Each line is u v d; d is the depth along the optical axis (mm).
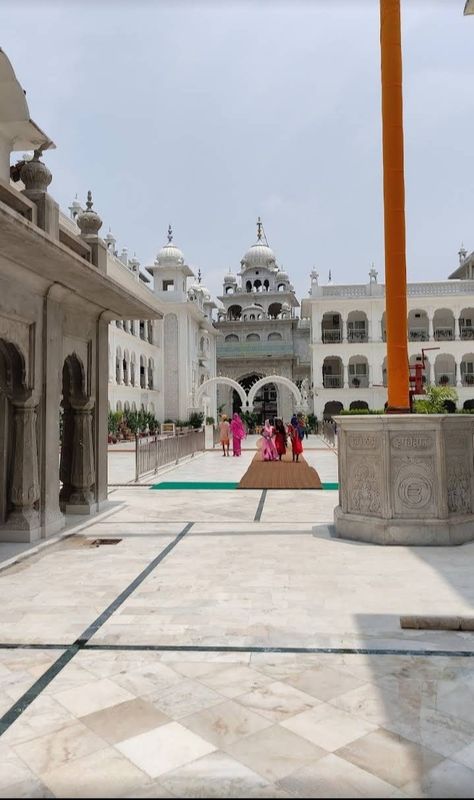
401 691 2904
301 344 48375
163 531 7102
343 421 6559
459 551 5871
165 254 38688
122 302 8062
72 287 7113
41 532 6688
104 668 3201
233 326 47656
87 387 8344
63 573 5207
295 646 3482
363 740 2455
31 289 6543
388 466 6223
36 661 3303
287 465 15656
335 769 2250
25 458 6496
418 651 3406
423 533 6133
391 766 2268
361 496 6527
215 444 27938
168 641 3578
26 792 2129
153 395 36562
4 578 5047
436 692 2893
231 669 3176
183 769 2260
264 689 2934
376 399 36250
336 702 2791
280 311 50719
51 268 6160
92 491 8688
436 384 35875
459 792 2105
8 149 7594
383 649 3434
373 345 36344
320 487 11352
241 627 3797
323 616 3992
